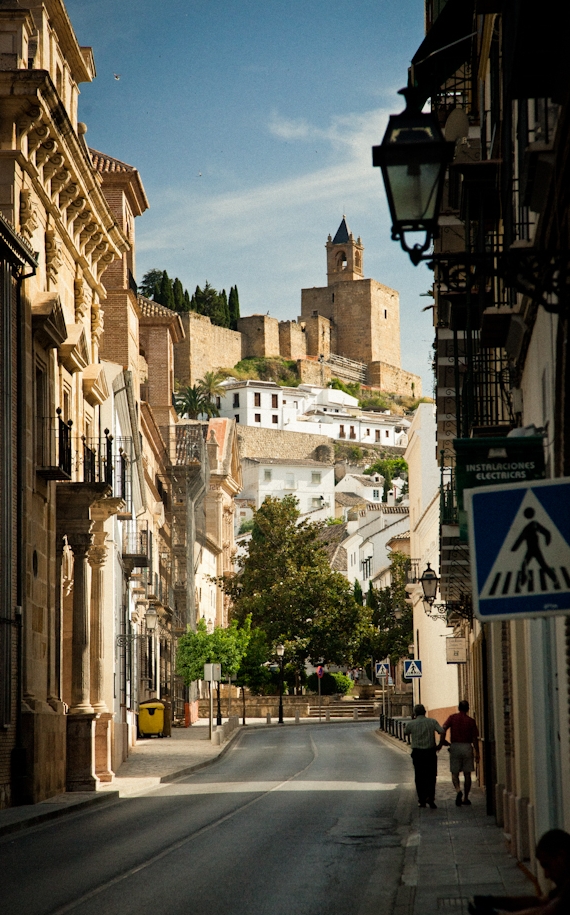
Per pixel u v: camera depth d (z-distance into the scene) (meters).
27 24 30.69
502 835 20.27
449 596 40.22
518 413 17.34
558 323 11.09
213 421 107.62
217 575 98.62
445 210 21.91
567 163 10.55
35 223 30.91
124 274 50.75
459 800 26.14
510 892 14.23
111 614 38.34
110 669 37.56
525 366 15.95
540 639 13.91
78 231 36.31
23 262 28.59
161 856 18.64
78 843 20.66
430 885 15.09
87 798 28.97
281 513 94.38
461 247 22.58
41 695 30.47
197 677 69.75
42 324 30.09
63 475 30.72
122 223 51.72
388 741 56.97
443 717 54.06
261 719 86.69
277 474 190.38
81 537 33.25
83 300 37.28
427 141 8.49
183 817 24.81
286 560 92.44
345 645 90.88
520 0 10.00
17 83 29.16
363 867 17.47
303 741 58.81
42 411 31.50
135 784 33.59
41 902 14.49
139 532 52.31
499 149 17.45
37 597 30.39
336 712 89.81
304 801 28.34
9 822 23.11
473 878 15.56
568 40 9.98
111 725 35.59
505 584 8.82
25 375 28.94
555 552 8.80
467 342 18.05
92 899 14.62
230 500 106.25
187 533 74.38
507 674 20.91
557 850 7.89
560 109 10.55
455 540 29.41
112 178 51.75
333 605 91.50
